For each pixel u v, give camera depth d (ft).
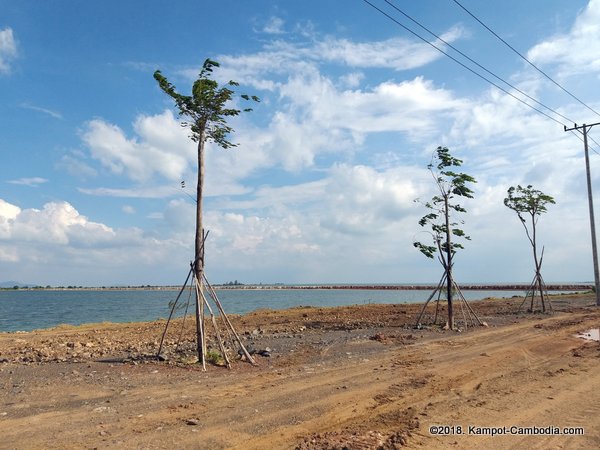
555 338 58.03
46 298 364.58
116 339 70.28
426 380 36.91
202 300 44.50
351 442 23.25
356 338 60.95
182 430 25.23
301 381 36.76
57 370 40.93
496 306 118.73
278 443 23.48
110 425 25.93
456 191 72.54
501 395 32.24
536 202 96.32
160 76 42.34
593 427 25.55
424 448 22.71
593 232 114.62
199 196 45.16
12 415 27.63
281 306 212.84
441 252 73.31
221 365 43.16
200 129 45.06
